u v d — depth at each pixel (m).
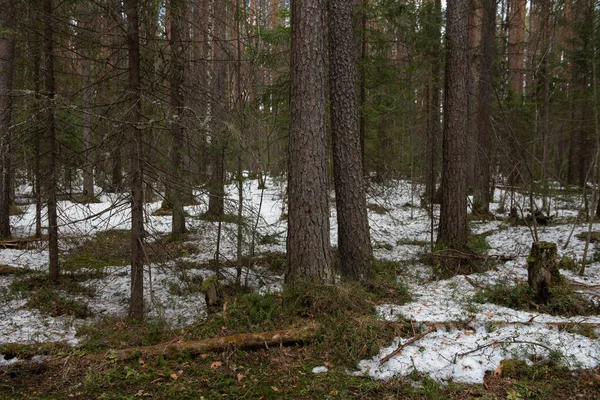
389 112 11.95
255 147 8.37
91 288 7.52
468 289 6.96
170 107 5.89
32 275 8.00
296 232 6.14
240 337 4.99
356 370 4.52
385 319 5.36
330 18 7.15
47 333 5.51
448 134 8.73
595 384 4.10
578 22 13.24
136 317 6.05
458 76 8.63
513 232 11.60
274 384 4.29
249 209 7.67
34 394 4.09
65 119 6.71
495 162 17.67
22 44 8.56
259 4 12.25
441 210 8.93
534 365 4.40
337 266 8.30
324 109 6.16
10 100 7.04
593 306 5.68
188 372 4.52
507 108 14.98
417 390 4.08
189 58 6.93
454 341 4.89
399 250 10.69
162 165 6.51
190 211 7.38
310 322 5.34
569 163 22.48
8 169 6.74
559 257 8.30
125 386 4.24
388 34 10.44
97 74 6.57
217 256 7.77
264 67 9.30
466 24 8.66
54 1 7.28
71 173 6.66
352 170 7.09
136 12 5.88
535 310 5.79
